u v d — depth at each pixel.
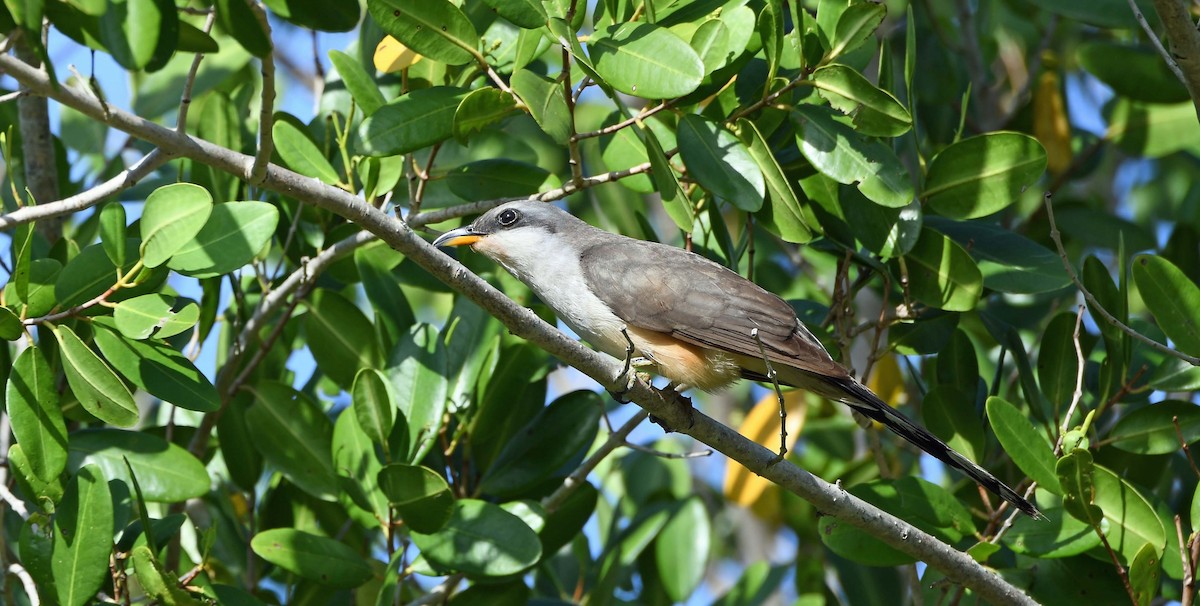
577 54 9.00
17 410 8.78
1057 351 11.42
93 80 8.10
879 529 9.34
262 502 12.09
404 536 10.82
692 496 13.12
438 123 10.08
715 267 10.75
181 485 10.12
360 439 10.80
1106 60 13.93
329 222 12.31
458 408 11.40
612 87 9.52
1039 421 11.96
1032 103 15.45
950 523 10.58
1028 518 10.44
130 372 9.03
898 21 16.81
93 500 8.95
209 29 9.46
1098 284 11.11
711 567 17.20
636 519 12.95
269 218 9.23
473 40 9.66
